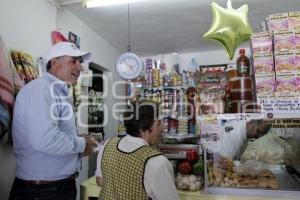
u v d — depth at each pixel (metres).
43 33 2.01
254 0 2.32
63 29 2.36
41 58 1.90
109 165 1.20
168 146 1.76
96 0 2.00
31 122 1.25
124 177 1.14
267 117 1.29
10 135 1.46
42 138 1.23
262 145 1.51
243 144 1.50
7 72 1.37
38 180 1.34
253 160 1.51
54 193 1.37
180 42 3.48
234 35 1.31
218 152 1.49
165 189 1.11
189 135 1.92
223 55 3.85
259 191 1.41
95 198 1.73
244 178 1.47
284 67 1.27
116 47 3.68
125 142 1.23
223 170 1.49
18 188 1.36
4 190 1.55
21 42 1.76
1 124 1.32
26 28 1.81
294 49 1.26
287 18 1.29
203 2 2.36
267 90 1.28
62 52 1.49
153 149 1.19
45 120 1.25
